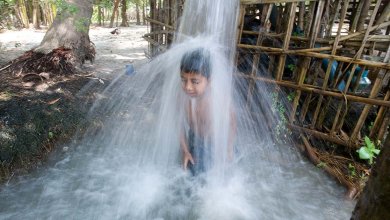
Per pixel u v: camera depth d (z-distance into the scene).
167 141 3.13
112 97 4.27
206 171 2.77
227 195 2.60
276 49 2.94
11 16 9.32
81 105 3.84
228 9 3.08
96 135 3.47
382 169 1.06
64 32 4.98
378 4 2.49
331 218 2.36
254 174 2.87
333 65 3.12
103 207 2.44
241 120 3.39
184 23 3.45
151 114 3.89
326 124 3.19
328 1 2.72
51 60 4.57
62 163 2.99
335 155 3.06
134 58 6.50
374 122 2.87
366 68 2.88
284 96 3.20
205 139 2.69
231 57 3.12
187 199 2.56
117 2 11.76
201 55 2.27
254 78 3.17
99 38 9.21
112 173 2.86
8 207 2.41
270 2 2.82
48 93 3.88
